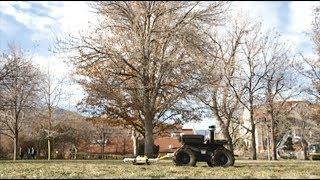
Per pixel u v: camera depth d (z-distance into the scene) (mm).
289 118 60000
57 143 58250
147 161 19547
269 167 17281
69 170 14023
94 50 25016
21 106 43438
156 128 31188
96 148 72000
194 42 24047
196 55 24141
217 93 36750
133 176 10344
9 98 42500
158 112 27438
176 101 26516
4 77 36719
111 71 26078
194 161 18109
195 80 25141
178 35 23766
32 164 19922
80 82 27266
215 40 35438
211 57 25984
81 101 28891
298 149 66812
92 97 27828
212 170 14234
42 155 57781
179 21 24297
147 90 25266
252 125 43500
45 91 47094
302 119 61219
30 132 56938
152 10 24203
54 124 55688
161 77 24453
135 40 24297
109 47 24906
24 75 39125
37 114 48625
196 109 28828
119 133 66188
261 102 44688
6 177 10109
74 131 58906
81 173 12164
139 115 28859
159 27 23953
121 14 24609
